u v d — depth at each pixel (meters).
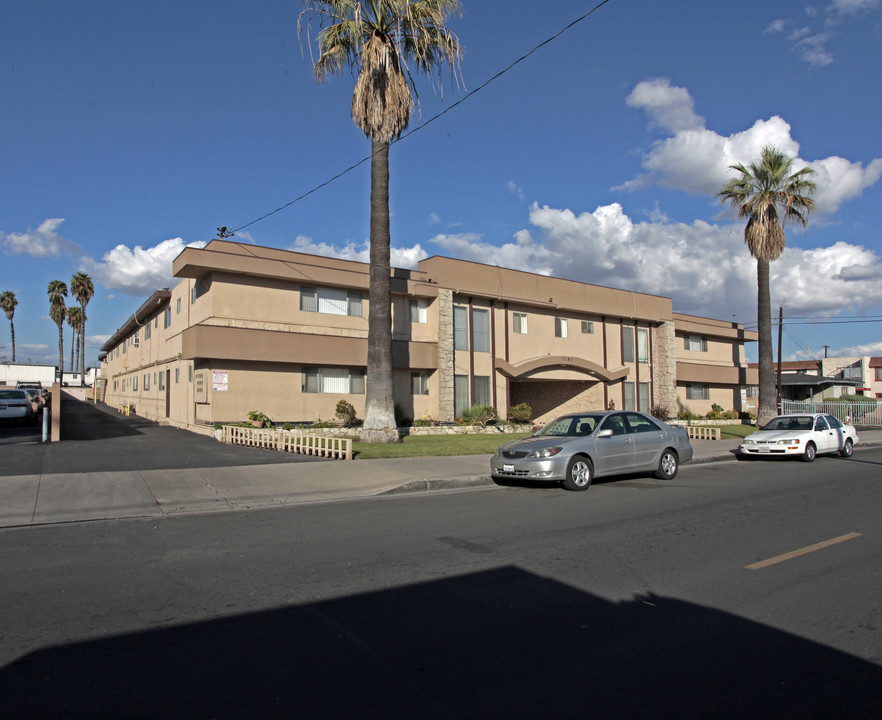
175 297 27.08
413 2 19.25
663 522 9.30
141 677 4.18
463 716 3.71
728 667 4.42
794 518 9.67
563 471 12.27
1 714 3.67
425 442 20.72
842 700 3.96
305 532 8.59
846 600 5.85
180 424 25.36
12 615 5.33
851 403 40.06
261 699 3.89
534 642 4.83
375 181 20.31
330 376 24.36
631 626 5.18
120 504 10.26
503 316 29.75
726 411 41.28
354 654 4.59
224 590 6.04
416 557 7.27
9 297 77.81
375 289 20.27
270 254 22.45
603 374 33.34
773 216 31.70
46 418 18.20
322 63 19.47
